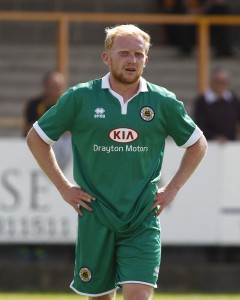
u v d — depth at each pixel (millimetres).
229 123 27766
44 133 14891
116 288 15469
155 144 14898
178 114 14930
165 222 25844
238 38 32562
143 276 14688
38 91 31500
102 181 14859
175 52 32375
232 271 26188
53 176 15070
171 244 25844
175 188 15055
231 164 26031
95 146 14797
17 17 28781
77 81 31688
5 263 25953
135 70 14555
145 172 14859
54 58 32156
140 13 37094
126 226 14781
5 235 25453
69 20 29000
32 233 25516
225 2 36281
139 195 14805
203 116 27750
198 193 25922
